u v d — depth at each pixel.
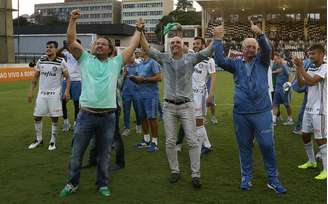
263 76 4.95
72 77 8.79
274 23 51.59
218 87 21.00
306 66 6.00
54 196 4.96
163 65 5.28
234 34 49.12
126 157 6.84
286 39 49.16
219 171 6.01
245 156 5.20
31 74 26.34
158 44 48.06
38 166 6.25
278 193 5.04
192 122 5.28
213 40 5.08
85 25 60.38
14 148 7.46
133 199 4.86
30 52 50.72
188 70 5.19
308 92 5.64
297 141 8.12
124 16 113.06
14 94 17.09
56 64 7.24
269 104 5.00
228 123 10.25
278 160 6.64
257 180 5.58
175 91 5.21
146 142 7.66
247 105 4.96
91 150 6.10
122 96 8.55
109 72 4.82
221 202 4.75
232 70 5.09
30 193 5.06
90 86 4.75
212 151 7.27
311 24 50.69
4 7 38.03
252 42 4.89
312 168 6.12
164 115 5.40
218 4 50.19
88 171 5.98
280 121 10.68
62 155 6.93
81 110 4.83
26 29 61.59
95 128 4.88
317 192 5.07
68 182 5.01
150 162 6.53
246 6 50.97
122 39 60.06
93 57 4.86
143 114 7.44
